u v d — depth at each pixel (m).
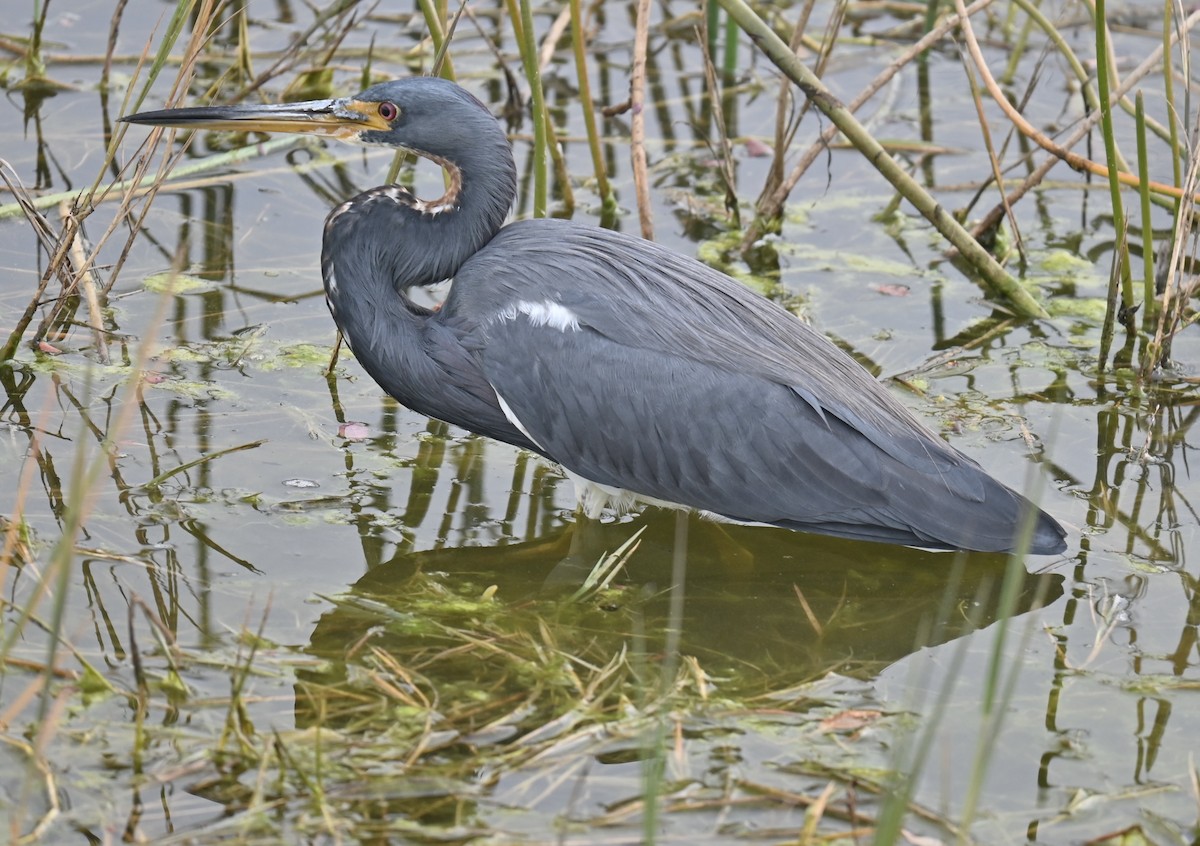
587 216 15.46
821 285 14.77
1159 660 9.43
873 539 10.34
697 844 7.50
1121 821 7.90
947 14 19.14
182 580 9.70
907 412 10.78
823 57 15.13
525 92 17.64
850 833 7.63
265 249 14.55
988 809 7.98
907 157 17.41
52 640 6.98
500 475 11.51
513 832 7.50
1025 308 14.31
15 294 13.20
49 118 16.31
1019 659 6.58
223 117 11.20
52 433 11.24
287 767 7.85
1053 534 10.25
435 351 10.71
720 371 10.33
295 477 11.06
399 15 19.05
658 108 17.98
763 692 9.12
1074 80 18.67
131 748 7.94
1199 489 11.54
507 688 8.86
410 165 16.55
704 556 10.78
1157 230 16.16
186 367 12.45
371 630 9.30
